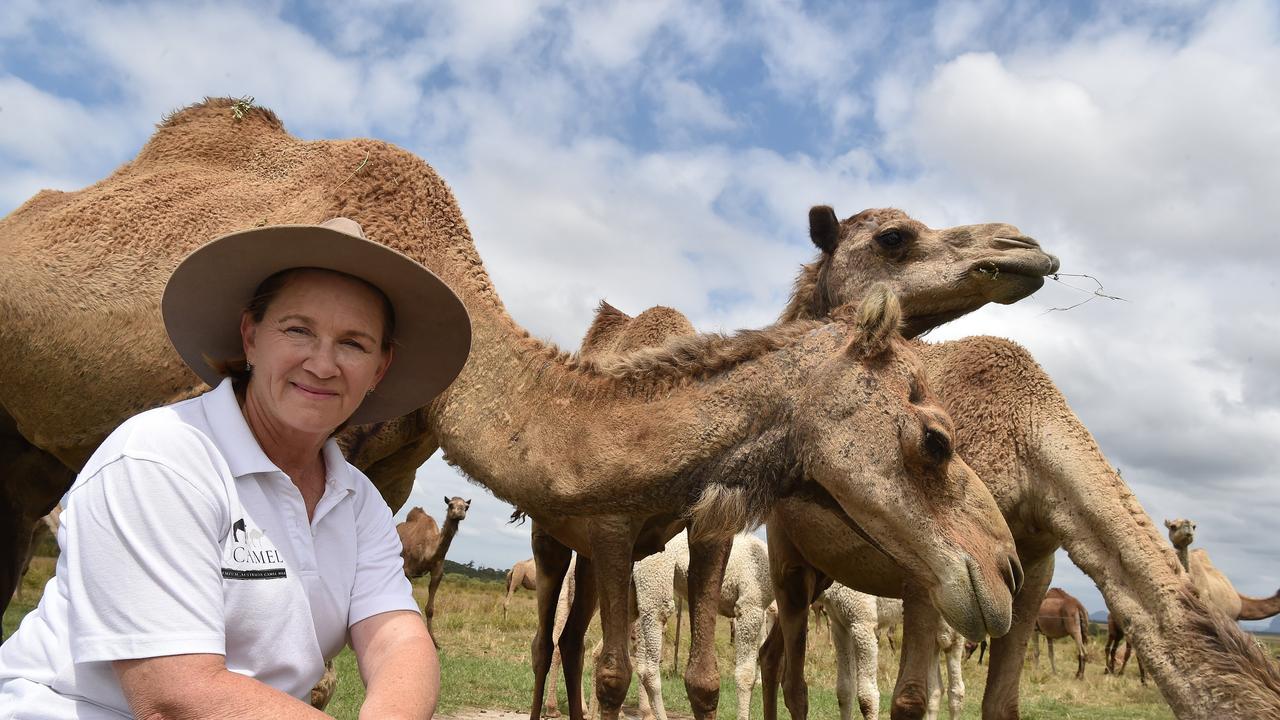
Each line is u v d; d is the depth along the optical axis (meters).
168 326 2.61
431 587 21.44
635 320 7.44
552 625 7.66
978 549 4.25
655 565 9.99
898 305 4.38
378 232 5.56
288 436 2.42
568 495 4.61
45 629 2.11
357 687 9.74
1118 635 24.28
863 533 4.46
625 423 4.53
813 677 17.02
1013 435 6.38
